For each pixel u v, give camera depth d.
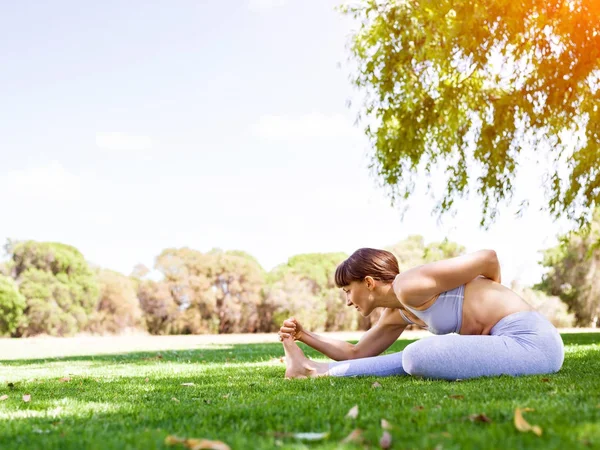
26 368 6.53
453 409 2.00
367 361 3.59
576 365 3.94
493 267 3.32
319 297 57.06
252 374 4.24
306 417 1.97
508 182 9.95
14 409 2.51
